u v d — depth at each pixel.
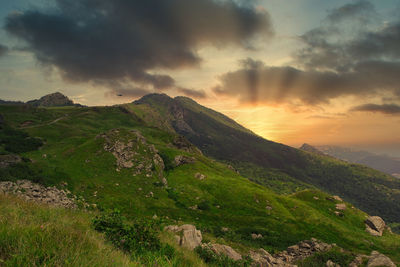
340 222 88.00
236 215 83.19
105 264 3.87
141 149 105.19
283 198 101.19
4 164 63.19
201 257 11.60
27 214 6.61
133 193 78.00
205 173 126.12
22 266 2.87
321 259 30.86
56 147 116.38
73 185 69.44
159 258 6.18
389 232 82.69
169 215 70.81
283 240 62.06
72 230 4.99
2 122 153.00
